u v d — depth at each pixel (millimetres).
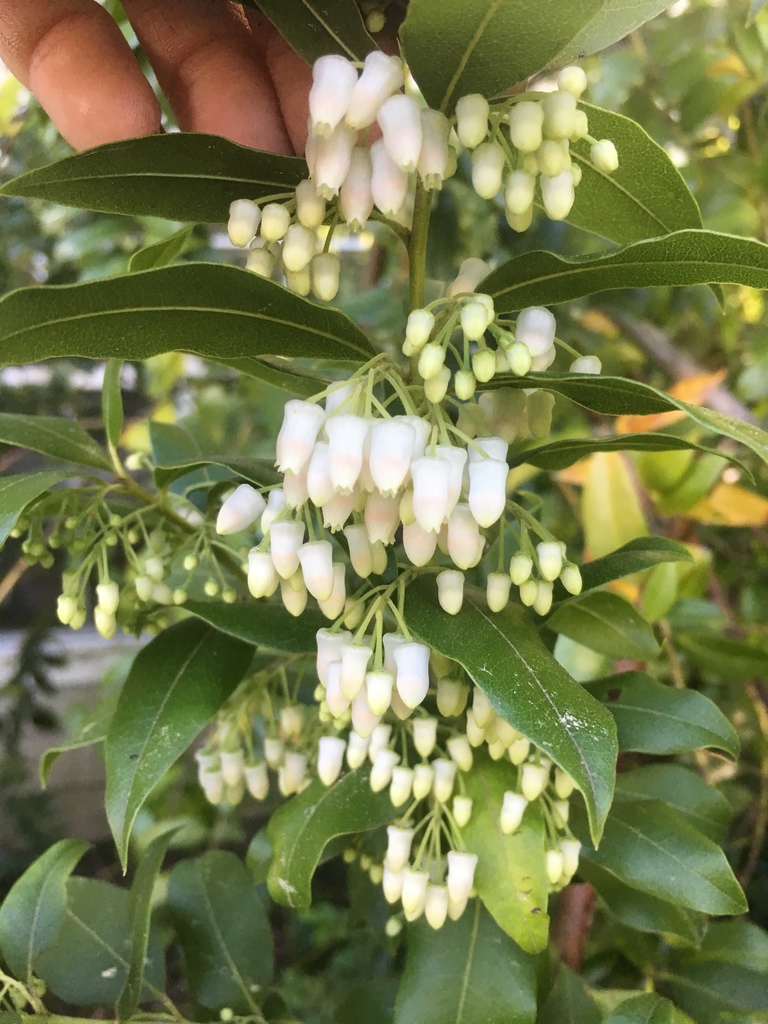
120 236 555
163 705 222
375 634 178
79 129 233
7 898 269
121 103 228
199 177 196
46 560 251
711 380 388
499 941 242
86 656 721
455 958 240
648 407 179
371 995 295
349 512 170
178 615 335
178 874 301
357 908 369
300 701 318
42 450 241
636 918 268
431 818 233
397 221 196
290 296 172
